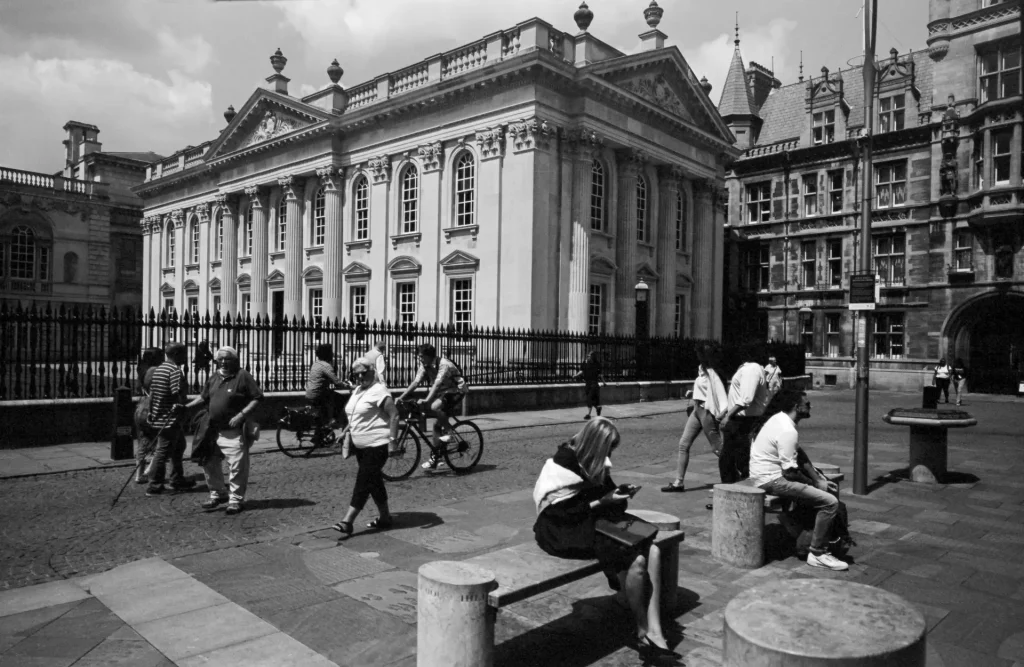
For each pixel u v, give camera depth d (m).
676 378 27.48
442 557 6.80
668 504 9.16
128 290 55.84
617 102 30.12
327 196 35.38
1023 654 4.85
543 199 27.83
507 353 22.36
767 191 42.25
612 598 5.85
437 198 30.84
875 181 37.53
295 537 7.44
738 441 8.86
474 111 29.39
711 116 36.12
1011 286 32.16
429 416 11.16
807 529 6.89
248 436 8.63
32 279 49.34
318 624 5.20
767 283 42.03
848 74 41.75
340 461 12.20
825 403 27.41
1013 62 32.72
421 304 31.39
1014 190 31.25
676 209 35.81
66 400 13.52
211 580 6.11
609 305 30.73
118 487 9.97
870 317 37.53
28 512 8.47
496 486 10.25
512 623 5.35
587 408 22.34
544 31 27.77
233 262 42.16
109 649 4.71
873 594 3.27
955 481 10.84
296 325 17.08
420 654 4.20
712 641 5.04
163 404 9.62
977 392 34.22
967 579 6.35
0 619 5.20
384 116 32.72
